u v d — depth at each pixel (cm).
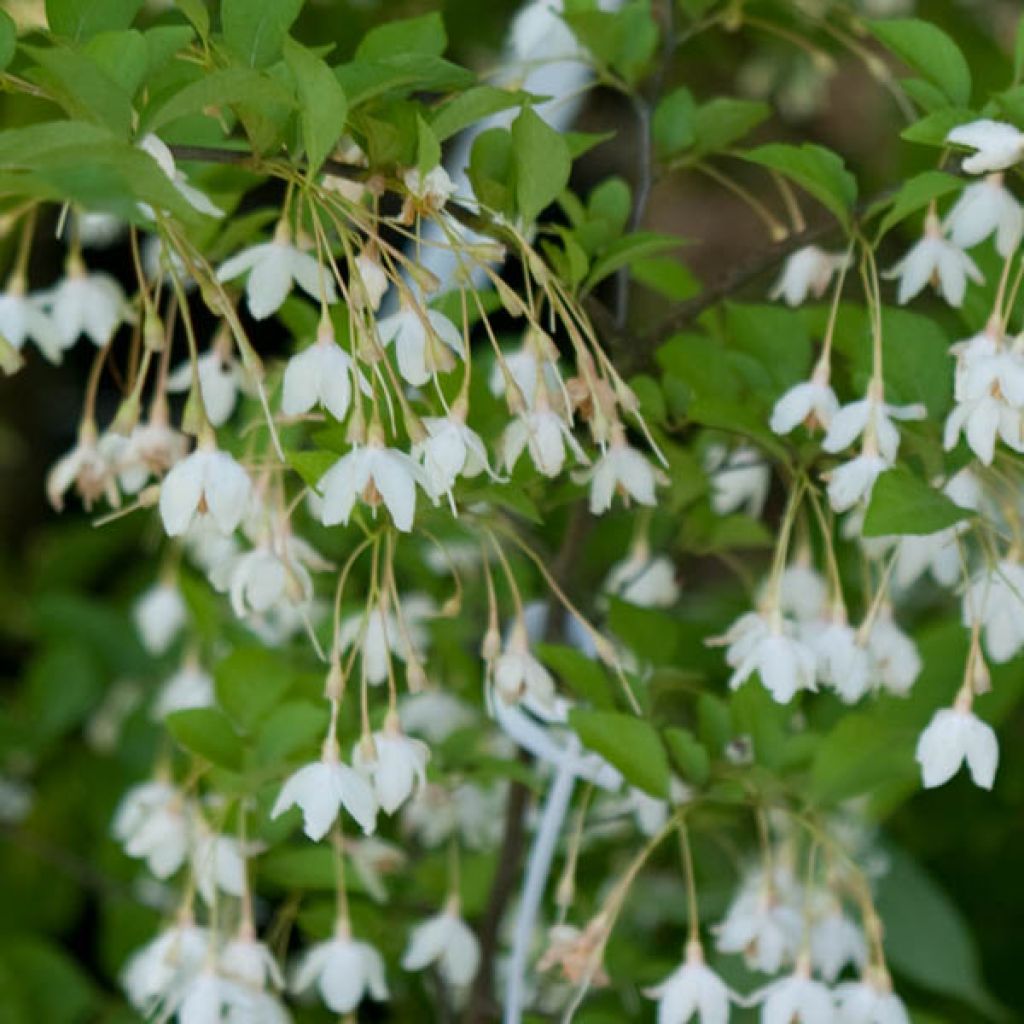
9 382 202
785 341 116
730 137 119
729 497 123
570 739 116
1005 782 138
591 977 114
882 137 160
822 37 141
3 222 116
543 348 110
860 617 129
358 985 117
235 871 116
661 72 119
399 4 141
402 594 129
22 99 140
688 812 118
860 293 133
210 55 110
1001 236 113
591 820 124
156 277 114
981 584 115
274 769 116
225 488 109
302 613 116
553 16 122
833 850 115
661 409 116
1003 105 109
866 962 115
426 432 109
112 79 106
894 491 109
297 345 118
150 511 145
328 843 120
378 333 110
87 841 143
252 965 115
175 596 132
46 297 117
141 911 132
